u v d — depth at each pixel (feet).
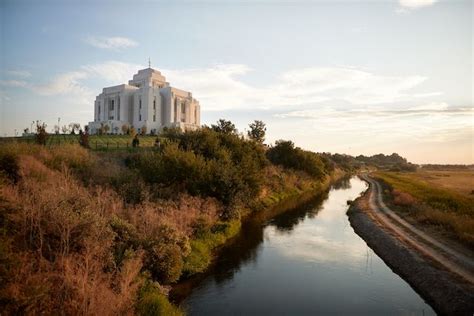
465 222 72.33
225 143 110.32
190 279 48.44
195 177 77.36
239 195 81.46
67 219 35.68
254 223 87.81
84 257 33.99
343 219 100.94
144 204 58.65
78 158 79.66
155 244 45.44
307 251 65.05
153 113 295.07
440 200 109.09
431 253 58.54
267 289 46.21
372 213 102.37
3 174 50.11
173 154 79.41
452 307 40.70
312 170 191.83
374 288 48.24
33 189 42.96
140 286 38.83
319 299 43.57
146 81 325.42
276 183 140.97
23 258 29.81
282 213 105.09
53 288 29.84
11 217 33.40
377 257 63.31
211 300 42.29
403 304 43.29
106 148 137.90
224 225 71.87
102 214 44.60
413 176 314.96
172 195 70.13
